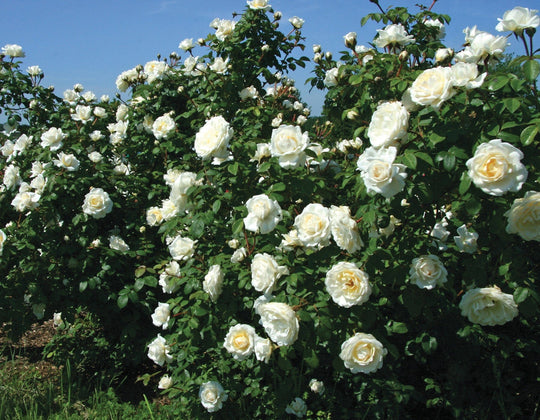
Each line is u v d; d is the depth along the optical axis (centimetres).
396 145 191
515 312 197
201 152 231
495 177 164
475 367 258
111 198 365
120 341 358
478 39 196
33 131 436
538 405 263
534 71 177
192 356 275
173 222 258
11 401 313
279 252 233
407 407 276
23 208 336
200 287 250
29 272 335
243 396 265
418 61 285
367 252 200
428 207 211
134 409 321
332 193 273
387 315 256
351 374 261
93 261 345
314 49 357
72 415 309
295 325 195
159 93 415
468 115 202
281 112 379
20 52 485
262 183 247
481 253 227
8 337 375
